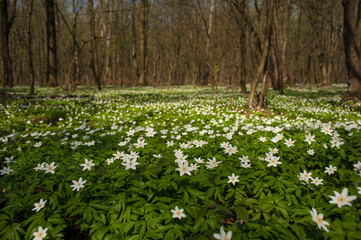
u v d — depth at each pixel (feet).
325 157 11.96
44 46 145.38
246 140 15.29
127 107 35.50
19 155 14.11
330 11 87.35
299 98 44.88
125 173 9.48
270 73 65.72
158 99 48.14
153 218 7.66
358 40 89.97
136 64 114.52
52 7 75.00
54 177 9.66
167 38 105.60
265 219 7.57
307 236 6.52
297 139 13.67
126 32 106.93
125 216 7.84
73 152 13.73
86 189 9.04
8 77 73.41
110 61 119.14
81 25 133.90
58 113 29.84
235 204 8.55
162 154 12.83
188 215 7.80
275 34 62.34
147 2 82.74
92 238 7.59
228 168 10.39
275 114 28.63
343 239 5.98
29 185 9.77
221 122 21.06
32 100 40.75
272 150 11.51
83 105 37.81
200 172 10.27
